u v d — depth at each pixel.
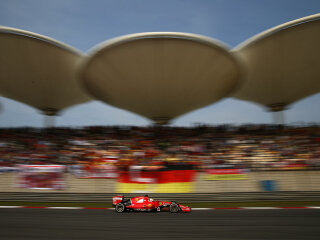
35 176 13.23
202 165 13.56
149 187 13.04
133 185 13.09
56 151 17.73
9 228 7.21
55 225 7.53
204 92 20.19
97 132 23.02
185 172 13.11
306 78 19.11
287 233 6.62
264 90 21.38
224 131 22.62
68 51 17.67
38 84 20.61
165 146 18.34
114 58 16.17
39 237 6.34
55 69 18.84
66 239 6.17
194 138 20.19
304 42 15.47
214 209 10.17
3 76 19.45
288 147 17.20
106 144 19.02
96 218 8.48
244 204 11.31
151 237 6.31
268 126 22.89
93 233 6.67
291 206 10.55
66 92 22.48
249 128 22.88
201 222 7.82
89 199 12.39
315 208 10.01
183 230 6.91
